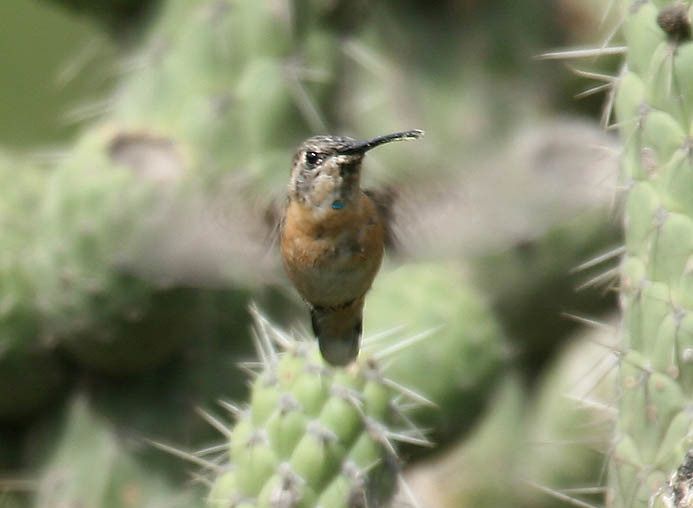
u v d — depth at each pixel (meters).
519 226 7.08
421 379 9.02
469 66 11.10
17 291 9.66
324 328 7.29
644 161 7.15
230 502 7.09
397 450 8.22
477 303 9.51
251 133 9.73
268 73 9.83
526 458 11.26
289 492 7.00
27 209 9.98
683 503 6.73
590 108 11.14
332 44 10.43
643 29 7.14
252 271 9.14
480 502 11.26
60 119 15.33
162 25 10.10
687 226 7.00
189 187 9.26
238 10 9.89
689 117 7.01
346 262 7.15
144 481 9.73
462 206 7.15
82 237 9.22
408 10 11.20
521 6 11.16
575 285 11.02
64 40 15.76
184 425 9.73
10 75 15.59
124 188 9.18
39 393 9.90
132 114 9.91
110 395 9.85
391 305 9.23
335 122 10.58
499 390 9.73
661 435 7.06
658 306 7.07
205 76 9.83
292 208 7.20
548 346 11.47
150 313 9.29
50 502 9.79
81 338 9.52
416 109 10.95
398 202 7.29
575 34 11.13
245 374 9.72
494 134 10.96
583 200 7.19
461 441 9.41
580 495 10.88
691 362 6.97
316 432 7.04
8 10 15.92
